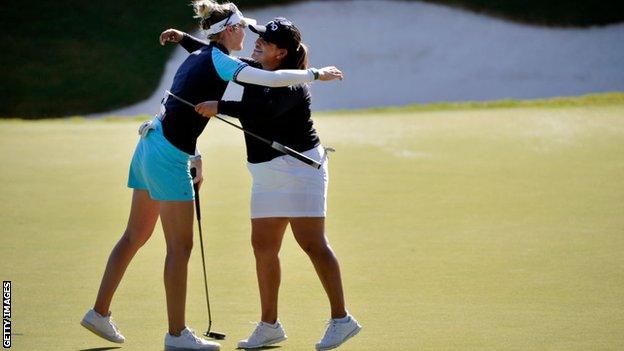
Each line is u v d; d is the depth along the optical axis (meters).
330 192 35.72
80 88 74.38
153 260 26.55
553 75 75.62
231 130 49.81
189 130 18.34
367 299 22.22
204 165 41.09
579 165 39.88
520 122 50.38
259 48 19.09
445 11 82.56
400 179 37.94
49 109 71.38
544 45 79.19
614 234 28.77
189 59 18.67
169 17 82.50
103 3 84.62
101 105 72.31
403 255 26.77
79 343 18.62
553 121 50.38
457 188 36.12
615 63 76.94
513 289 22.95
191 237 18.59
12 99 72.56
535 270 24.83
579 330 19.19
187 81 18.30
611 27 80.81
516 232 29.36
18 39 80.62
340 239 28.88
